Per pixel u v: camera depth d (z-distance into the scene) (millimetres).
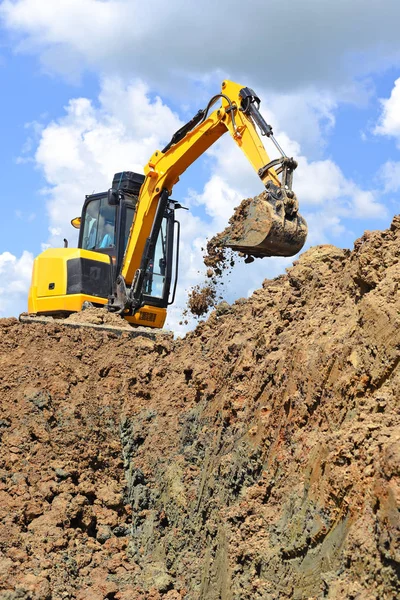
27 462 9664
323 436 6738
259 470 7926
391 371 6535
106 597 8141
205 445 9570
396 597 4930
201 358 10992
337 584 5398
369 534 5371
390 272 7262
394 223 7918
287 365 8125
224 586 7098
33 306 14859
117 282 14375
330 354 7297
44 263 14805
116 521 9430
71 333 12039
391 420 5992
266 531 6965
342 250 9930
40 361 11375
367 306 6996
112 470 10172
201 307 12469
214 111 12883
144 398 11180
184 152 13539
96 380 11438
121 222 14672
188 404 10508
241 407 8898
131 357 11820
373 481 5559
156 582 8250
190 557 8414
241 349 9727
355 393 6734
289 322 9203
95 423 10672
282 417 7871
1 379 10914
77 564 8531
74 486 9477
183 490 9266
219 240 11766
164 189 14141
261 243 10773
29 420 10273
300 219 10984
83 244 15508
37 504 9055
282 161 11062
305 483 6648
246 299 11539
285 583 6328
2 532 8445
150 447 10367
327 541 6016
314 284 9281
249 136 11898
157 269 15141
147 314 14906
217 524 7926
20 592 7543
